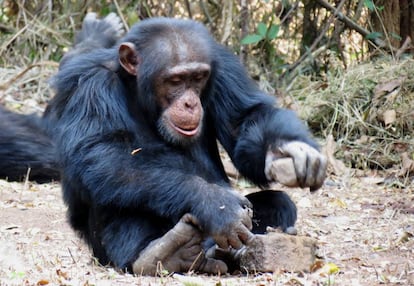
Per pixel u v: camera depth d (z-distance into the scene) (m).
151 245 9.95
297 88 21.00
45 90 21.48
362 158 17.80
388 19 22.03
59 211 14.25
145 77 10.59
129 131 10.45
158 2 22.94
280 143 10.43
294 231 10.62
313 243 10.22
